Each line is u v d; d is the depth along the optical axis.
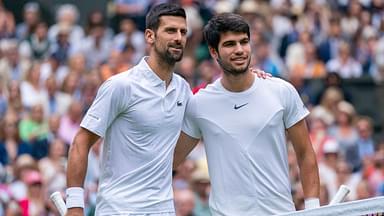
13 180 31.73
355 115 40.47
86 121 18.89
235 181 19.33
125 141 19.00
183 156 19.95
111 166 19.09
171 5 19.11
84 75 40.19
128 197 18.92
